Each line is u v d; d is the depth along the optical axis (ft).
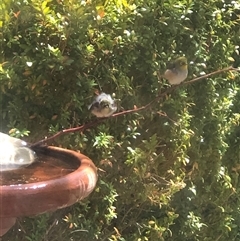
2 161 6.41
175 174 9.53
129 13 8.09
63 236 8.36
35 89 7.73
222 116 10.26
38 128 7.97
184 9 8.90
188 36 9.41
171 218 9.54
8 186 5.25
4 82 7.39
